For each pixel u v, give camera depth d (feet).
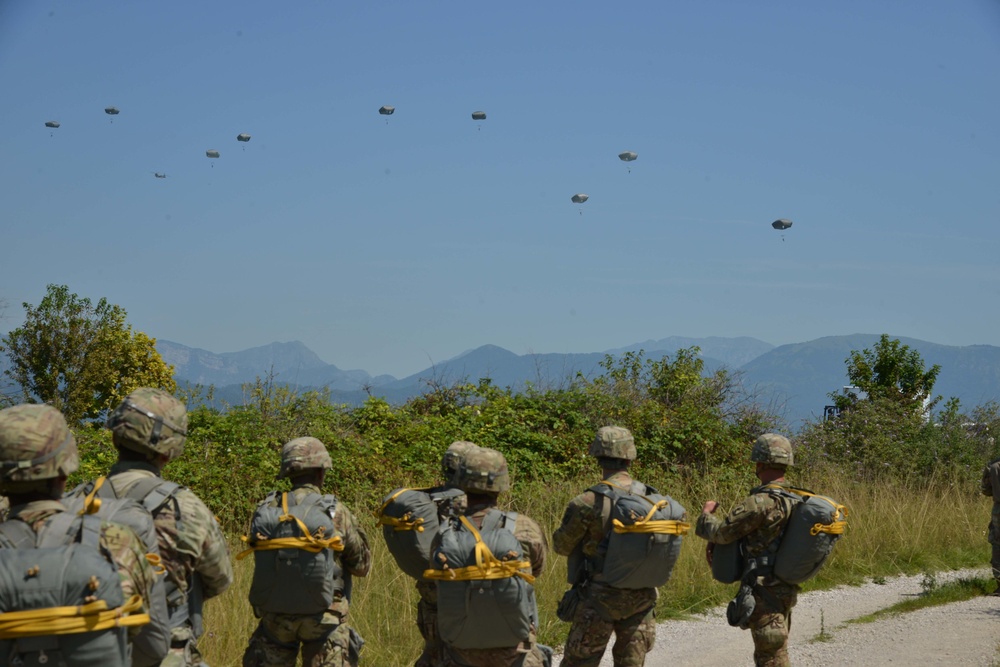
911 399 83.25
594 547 22.36
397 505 22.75
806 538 22.47
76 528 12.51
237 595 29.25
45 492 12.78
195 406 51.80
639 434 60.54
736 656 30.32
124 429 15.23
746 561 23.27
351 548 21.06
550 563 36.14
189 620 15.60
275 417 52.39
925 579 41.50
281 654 20.79
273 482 43.65
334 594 21.06
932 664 27.94
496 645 18.01
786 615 23.59
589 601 22.25
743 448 61.67
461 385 63.77
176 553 14.93
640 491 22.30
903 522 48.03
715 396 68.39
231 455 44.80
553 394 64.54
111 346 106.93
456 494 22.81
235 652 26.43
